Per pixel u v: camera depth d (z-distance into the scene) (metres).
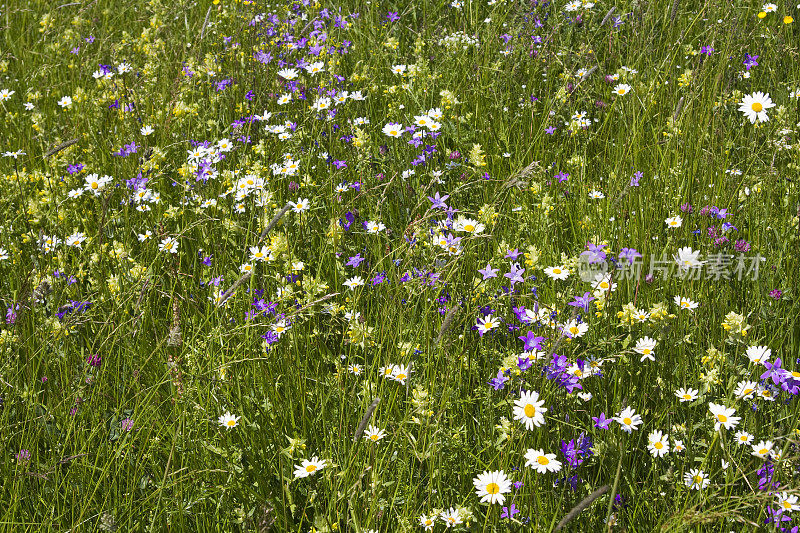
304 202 3.53
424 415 2.44
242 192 3.77
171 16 6.66
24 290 2.95
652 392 2.60
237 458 2.50
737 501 2.23
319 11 5.98
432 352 2.78
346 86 4.93
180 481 2.42
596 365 2.51
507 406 2.51
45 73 6.24
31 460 2.64
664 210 3.73
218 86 4.89
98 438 2.71
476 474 2.47
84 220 4.03
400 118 4.68
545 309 2.72
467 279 3.19
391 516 2.33
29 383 2.86
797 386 2.38
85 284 3.54
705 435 2.49
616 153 4.29
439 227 3.19
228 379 2.75
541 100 4.88
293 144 4.25
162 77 5.53
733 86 4.82
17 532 2.41
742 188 3.81
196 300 3.39
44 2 7.78
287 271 3.16
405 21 6.02
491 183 4.04
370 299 3.29
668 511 2.26
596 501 2.31
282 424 2.68
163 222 3.95
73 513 2.42
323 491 2.44
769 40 5.11
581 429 2.56
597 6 5.73
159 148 4.30
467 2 6.00
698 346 2.85
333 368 3.04
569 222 3.85
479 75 5.04
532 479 2.31
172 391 2.75
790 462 2.21
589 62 5.11
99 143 4.89
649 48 5.18
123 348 3.06
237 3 6.29
